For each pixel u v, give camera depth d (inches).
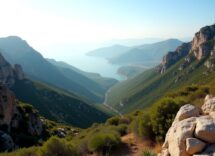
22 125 2294.5
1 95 2085.4
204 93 1053.8
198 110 415.2
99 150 706.2
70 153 700.7
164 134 636.7
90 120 7037.4
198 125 324.2
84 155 717.3
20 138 1841.8
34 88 6973.4
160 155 385.1
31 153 741.9
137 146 710.5
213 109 429.4
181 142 322.7
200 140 314.8
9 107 2156.7
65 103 7076.8
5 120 2048.5
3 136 1525.6
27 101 6289.4
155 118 660.7
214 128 314.8
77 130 3221.0
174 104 654.5
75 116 6786.4
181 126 338.3
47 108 6387.8
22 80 7086.6
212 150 299.3
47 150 688.4
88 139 782.5
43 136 2536.9
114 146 709.9
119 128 961.5
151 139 700.0
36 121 2551.7
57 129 2952.8
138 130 761.0
